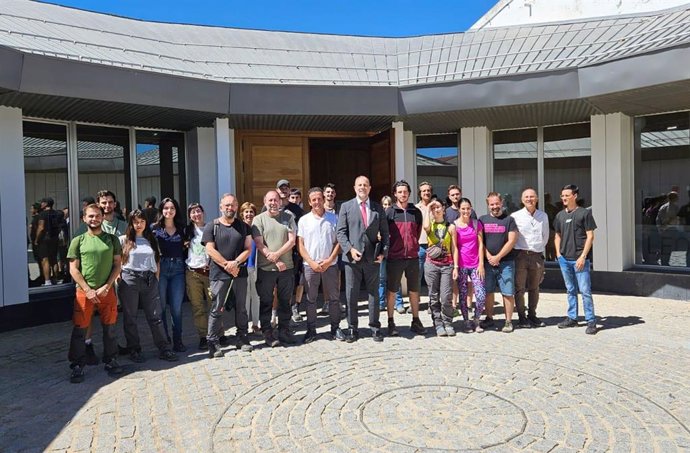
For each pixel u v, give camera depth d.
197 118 9.02
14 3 10.23
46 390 5.04
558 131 10.31
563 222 6.82
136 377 5.31
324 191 7.43
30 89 6.77
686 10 9.86
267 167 10.38
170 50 10.22
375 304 6.43
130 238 5.73
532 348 5.99
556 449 3.60
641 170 9.53
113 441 3.90
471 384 4.87
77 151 8.88
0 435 4.07
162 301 6.19
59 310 8.09
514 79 8.52
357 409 4.36
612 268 9.38
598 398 4.48
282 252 6.18
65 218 8.69
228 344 6.46
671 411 4.20
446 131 11.02
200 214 6.41
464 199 6.88
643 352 5.76
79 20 10.52
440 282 6.67
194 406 4.51
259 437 3.90
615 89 7.84
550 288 9.95
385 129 10.49
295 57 11.12
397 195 6.61
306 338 6.47
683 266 9.09
